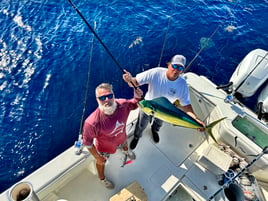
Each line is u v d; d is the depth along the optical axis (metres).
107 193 2.59
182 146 3.13
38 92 4.82
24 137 4.26
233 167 2.83
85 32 5.93
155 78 2.38
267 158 2.63
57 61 5.29
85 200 2.52
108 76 5.17
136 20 6.37
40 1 6.47
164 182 2.74
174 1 7.03
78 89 4.93
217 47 5.82
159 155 2.99
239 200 2.50
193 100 3.35
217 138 3.09
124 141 2.36
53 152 4.13
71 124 4.48
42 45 5.52
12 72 5.02
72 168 2.37
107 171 2.74
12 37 5.59
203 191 2.68
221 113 2.98
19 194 1.71
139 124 2.73
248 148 2.76
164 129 3.31
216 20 6.51
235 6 6.97
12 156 4.05
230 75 5.28
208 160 2.72
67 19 6.17
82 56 5.44
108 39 5.84
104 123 1.88
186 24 6.37
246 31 6.21
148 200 2.59
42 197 2.28
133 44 5.77
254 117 2.93
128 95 4.90
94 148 2.09
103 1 6.78
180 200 2.74
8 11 6.11
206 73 5.32
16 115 4.48
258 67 4.12
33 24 5.92
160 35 6.04
